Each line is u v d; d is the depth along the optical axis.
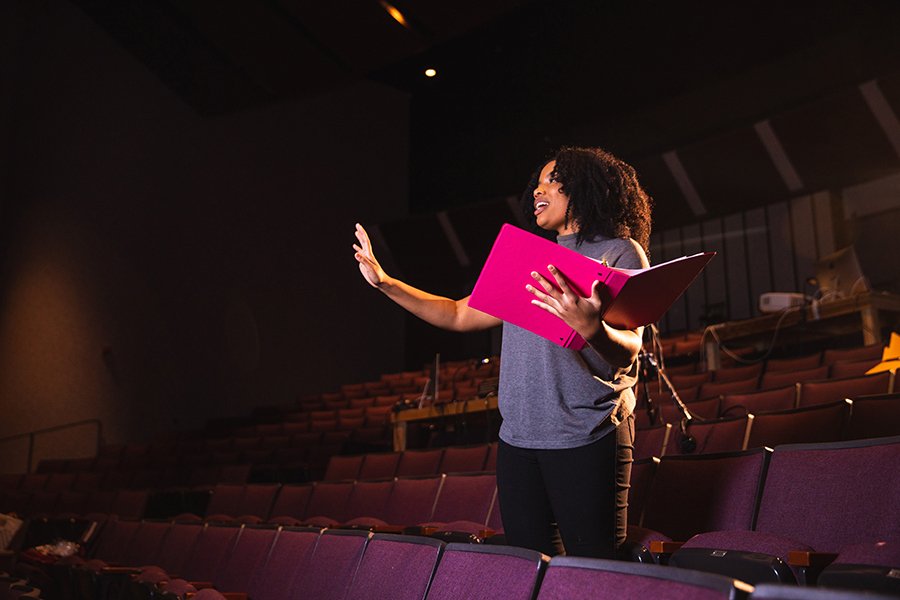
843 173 6.58
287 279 7.49
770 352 3.55
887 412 1.41
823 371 2.42
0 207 6.36
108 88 6.84
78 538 3.05
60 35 6.74
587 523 1.05
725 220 7.31
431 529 1.77
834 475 1.14
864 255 6.47
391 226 8.16
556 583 0.76
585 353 1.10
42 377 6.27
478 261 8.10
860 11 6.13
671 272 0.96
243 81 6.22
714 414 2.20
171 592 1.58
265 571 1.55
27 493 4.34
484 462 2.56
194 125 7.14
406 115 8.59
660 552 1.11
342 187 8.01
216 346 6.98
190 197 7.04
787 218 6.93
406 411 3.50
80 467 5.68
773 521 1.19
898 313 3.10
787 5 6.29
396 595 1.02
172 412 6.70
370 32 5.36
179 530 2.29
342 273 7.87
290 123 7.74
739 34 6.64
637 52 7.10
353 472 3.17
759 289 7.05
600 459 1.06
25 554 2.83
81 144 6.67
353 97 8.22
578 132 7.87
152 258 6.78
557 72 7.53
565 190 1.19
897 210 6.32
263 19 5.43
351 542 1.26
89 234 6.58
